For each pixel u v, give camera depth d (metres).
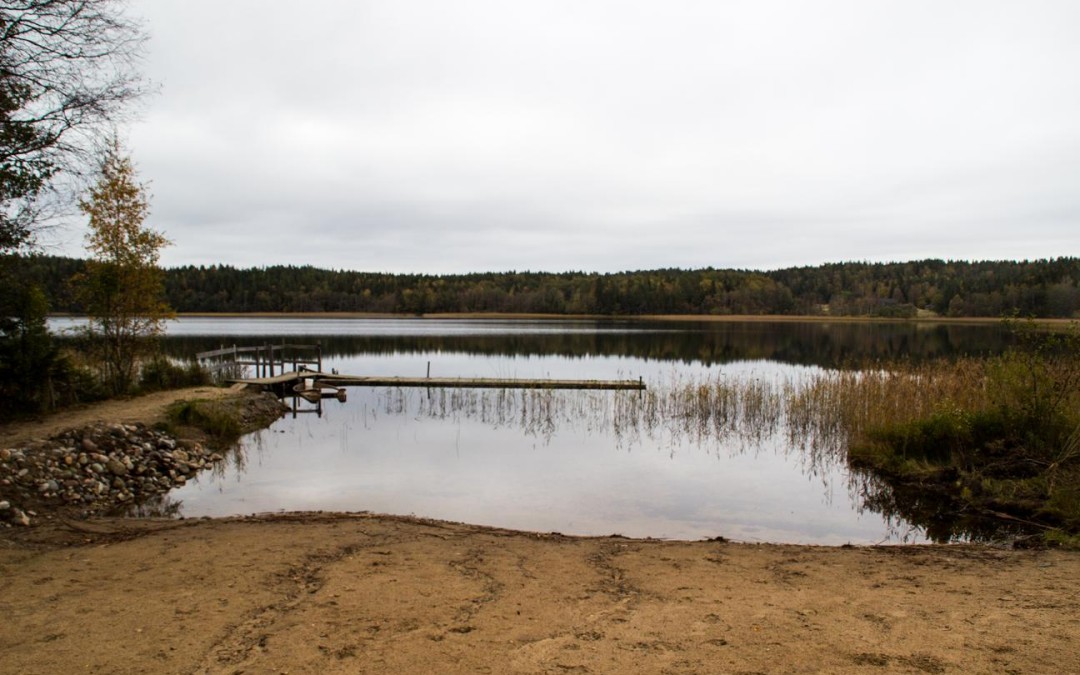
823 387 18.34
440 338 55.91
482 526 7.59
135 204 16.55
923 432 11.88
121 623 4.30
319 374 23.81
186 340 48.22
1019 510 8.64
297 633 4.14
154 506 9.20
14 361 12.55
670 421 17.27
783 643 4.03
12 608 4.57
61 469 9.45
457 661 3.75
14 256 11.84
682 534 8.06
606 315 107.50
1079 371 10.48
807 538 8.00
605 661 3.76
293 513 8.05
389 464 12.12
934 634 4.15
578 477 11.16
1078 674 3.54
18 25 9.10
